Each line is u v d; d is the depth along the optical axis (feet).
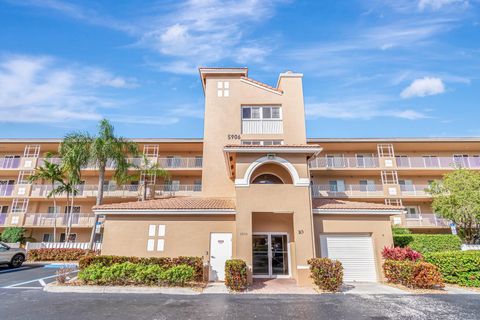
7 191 91.20
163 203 50.44
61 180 81.82
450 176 73.46
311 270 39.70
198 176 95.96
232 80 68.69
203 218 46.88
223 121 65.26
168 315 25.63
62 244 77.92
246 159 46.65
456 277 40.91
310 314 26.48
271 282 43.50
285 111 65.51
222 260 45.11
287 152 46.68
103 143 71.87
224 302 30.96
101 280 37.81
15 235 82.02
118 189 89.86
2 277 46.96
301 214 43.86
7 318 24.39
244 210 43.91
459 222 69.56
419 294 35.40
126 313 26.04
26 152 95.61
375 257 44.98
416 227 83.05
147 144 91.71
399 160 90.58
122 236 46.06
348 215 46.65
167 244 45.70
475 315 26.11
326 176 93.04
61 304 29.07
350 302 31.30
